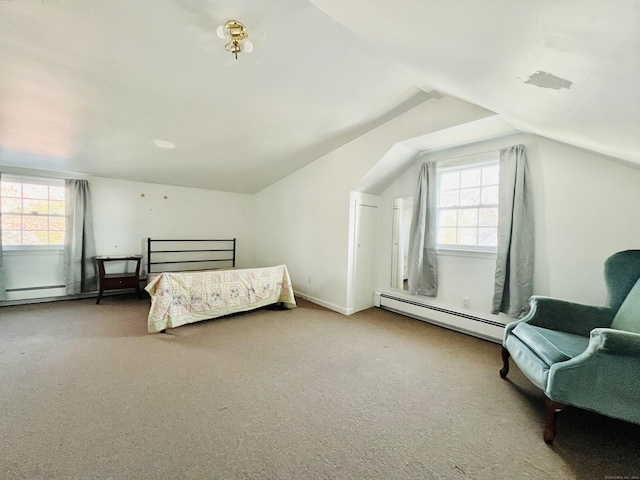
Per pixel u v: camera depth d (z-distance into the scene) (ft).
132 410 5.55
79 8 5.41
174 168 13.87
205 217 17.63
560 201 8.32
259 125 10.43
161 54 6.72
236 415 5.51
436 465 4.43
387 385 6.78
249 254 19.58
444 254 11.10
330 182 13.38
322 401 6.07
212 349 8.55
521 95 4.84
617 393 4.55
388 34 4.81
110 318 11.10
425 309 11.46
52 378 6.65
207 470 4.21
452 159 10.94
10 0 5.15
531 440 5.04
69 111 8.63
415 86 8.61
